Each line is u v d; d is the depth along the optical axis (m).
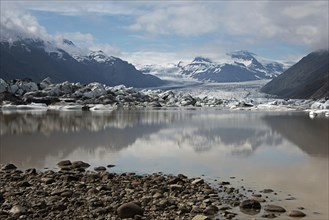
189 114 95.19
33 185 20.92
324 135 45.97
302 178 23.30
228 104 168.88
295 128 54.88
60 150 33.94
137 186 21.11
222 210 17.17
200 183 21.73
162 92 196.00
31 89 149.25
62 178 22.62
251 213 16.84
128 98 161.25
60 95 146.62
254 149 34.88
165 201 17.80
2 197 18.09
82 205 17.20
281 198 19.14
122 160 29.56
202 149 34.94
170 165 27.66
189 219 15.80
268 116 87.31
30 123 61.97
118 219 15.66
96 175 23.25
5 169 25.55
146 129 52.25
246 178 23.44
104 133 46.91
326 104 120.81
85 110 118.94
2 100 132.62
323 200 18.78
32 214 15.80
